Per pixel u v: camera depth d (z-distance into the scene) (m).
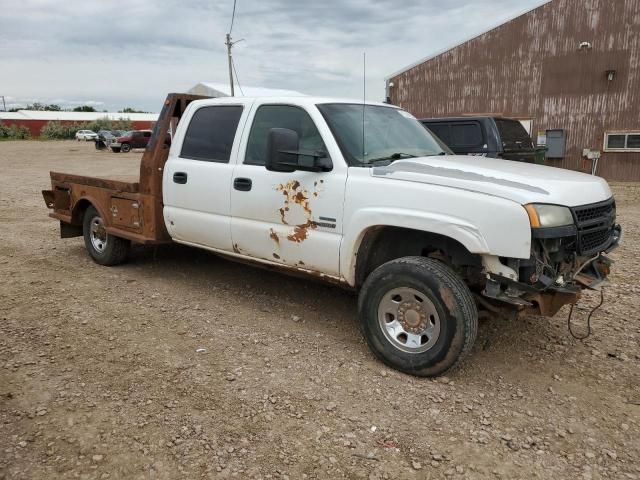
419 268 3.73
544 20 19.55
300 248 4.46
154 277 6.20
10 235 8.62
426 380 3.83
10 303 5.25
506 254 3.44
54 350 4.20
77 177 6.75
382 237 4.27
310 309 5.20
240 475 2.81
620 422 3.36
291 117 4.65
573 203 3.61
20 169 23.41
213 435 3.13
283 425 3.25
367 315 4.03
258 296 5.56
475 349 4.36
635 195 15.07
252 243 4.84
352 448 3.05
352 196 4.08
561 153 20.00
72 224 7.07
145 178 5.72
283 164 4.21
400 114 5.25
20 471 2.80
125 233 6.11
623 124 18.80
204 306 5.25
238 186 4.84
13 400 3.46
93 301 5.36
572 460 2.99
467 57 21.17
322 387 3.71
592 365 4.11
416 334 3.86
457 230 3.58
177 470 2.83
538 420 3.37
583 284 3.88
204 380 3.77
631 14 18.09
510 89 20.55
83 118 100.69
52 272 6.39
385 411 3.43
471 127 9.37
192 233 5.40
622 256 7.36
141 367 3.95
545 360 4.19
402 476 2.84
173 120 5.82
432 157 4.41
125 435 3.12
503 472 2.88
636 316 5.09
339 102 4.73
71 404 3.43
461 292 3.62
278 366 4.01
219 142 5.16
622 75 18.55
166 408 3.41
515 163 4.51
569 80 19.48
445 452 3.04
